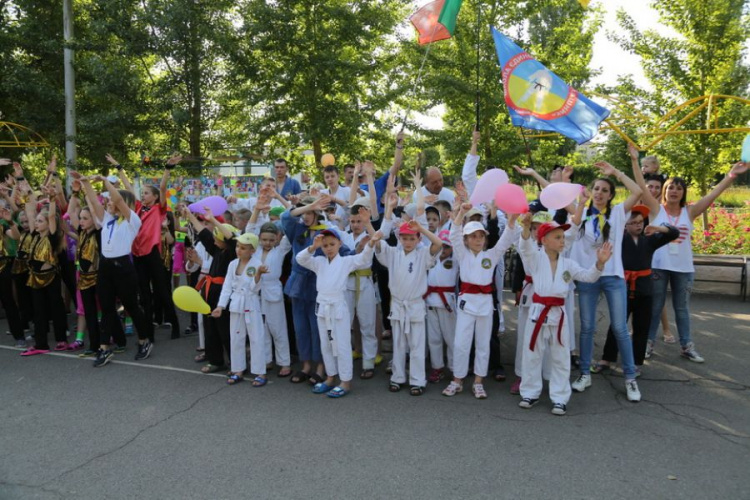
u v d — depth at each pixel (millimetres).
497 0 11742
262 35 12000
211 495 3451
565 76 11781
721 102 10477
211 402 5004
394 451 3986
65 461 3926
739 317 7422
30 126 12492
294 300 5484
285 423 4512
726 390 5039
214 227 5914
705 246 10742
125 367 6031
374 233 5117
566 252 5309
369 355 5609
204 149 13328
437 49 12430
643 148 6988
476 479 3580
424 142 13008
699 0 10469
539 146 12609
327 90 12203
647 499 3320
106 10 11531
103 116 11570
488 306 5031
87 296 6328
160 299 7289
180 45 11781
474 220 5734
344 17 11852
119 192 6328
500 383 5414
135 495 3467
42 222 6539
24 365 6117
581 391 5074
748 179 26984
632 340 5355
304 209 5277
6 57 13016
